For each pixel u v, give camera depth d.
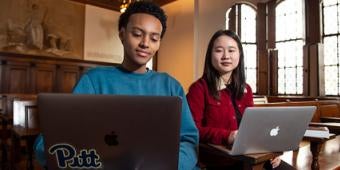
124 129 0.79
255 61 8.22
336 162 2.25
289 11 7.82
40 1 6.98
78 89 1.18
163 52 7.92
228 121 1.62
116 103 0.78
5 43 6.53
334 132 2.33
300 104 3.43
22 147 3.37
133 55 1.21
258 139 1.18
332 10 7.13
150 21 1.19
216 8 7.29
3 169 3.47
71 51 7.41
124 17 1.24
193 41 6.95
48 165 0.81
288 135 1.22
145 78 1.28
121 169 0.82
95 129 0.79
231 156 1.22
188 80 7.07
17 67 6.69
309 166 2.12
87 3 7.66
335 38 7.08
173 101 0.79
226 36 1.67
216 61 1.66
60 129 0.78
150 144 0.81
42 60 7.03
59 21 7.24
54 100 0.76
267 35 8.10
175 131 0.81
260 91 8.05
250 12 8.21
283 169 1.56
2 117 3.73
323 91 7.12
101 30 7.89
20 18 6.72
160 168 0.84
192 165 1.19
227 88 1.71
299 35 7.62
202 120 1.64
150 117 0.79
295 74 7.70
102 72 1.25
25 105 2.52
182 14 7.33
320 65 7.07
